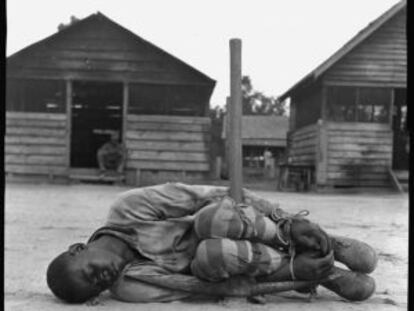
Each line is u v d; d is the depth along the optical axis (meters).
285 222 3.85
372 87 22.19
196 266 3.65
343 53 21.19
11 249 6.17
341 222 10.06
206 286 3.72
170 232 3.92
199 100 22.11
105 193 16.69
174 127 21.84
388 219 10.80
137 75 21.73
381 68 22.11
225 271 3.59
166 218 3.97
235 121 3.96
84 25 21.53
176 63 21.66
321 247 3.80
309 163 23.39
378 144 22.36
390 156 22.38
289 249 3.81
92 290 3.67
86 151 26.39
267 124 43.56
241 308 3.63
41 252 6.00
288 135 28.23
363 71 22.11
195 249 3.85
